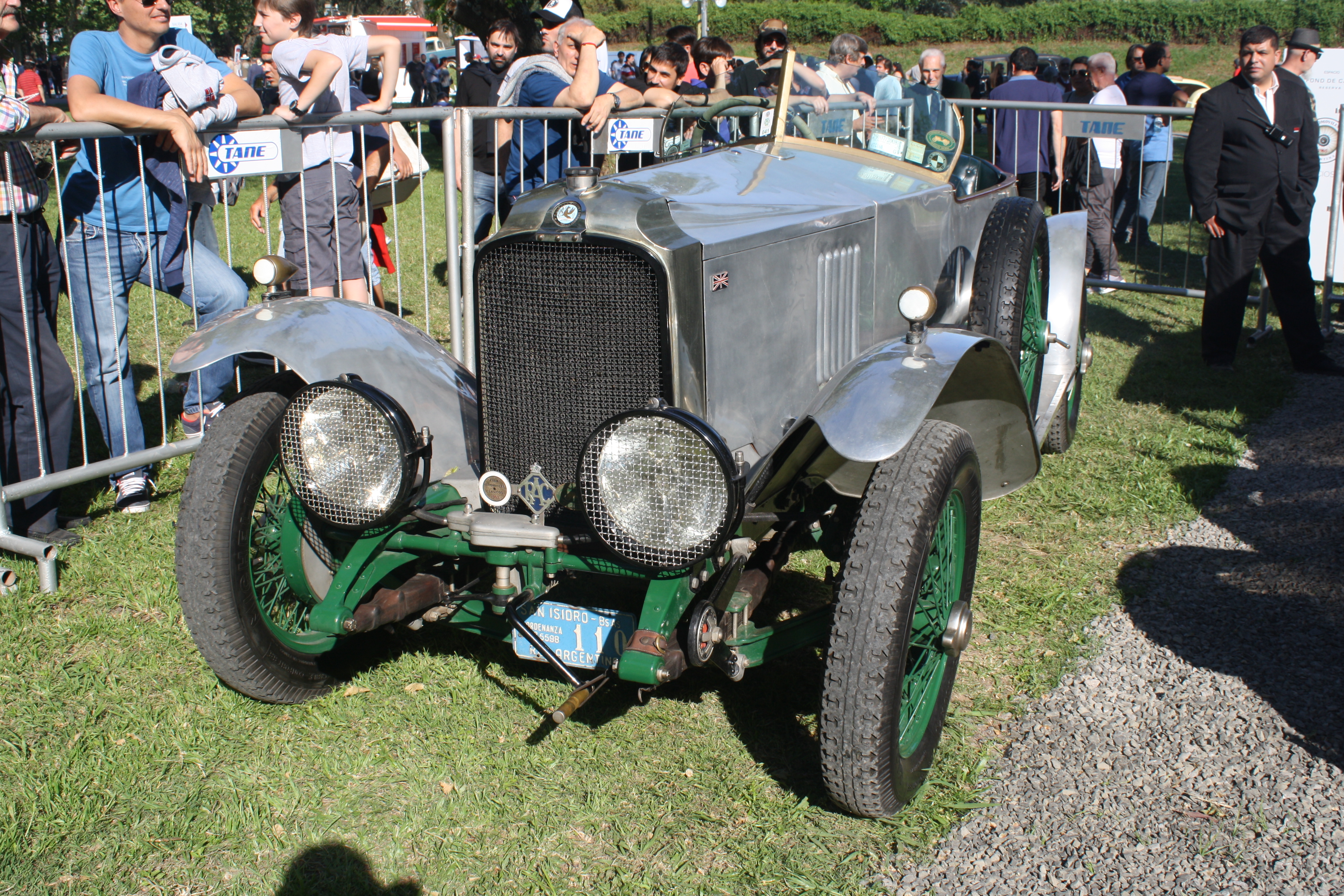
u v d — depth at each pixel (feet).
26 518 13.05
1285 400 19.13
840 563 9.67
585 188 8.48
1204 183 19.88
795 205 10.16
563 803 8.54
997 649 10.96
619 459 7.55
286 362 9.39
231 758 9.09
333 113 15.24
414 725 9.58
